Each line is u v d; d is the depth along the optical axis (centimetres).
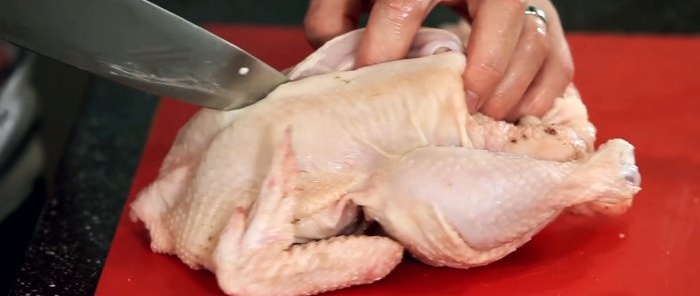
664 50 105
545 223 79
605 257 83
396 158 79
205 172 79
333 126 80
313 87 81
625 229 85
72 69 108
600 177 78
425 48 83
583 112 88
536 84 87
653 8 119
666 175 90
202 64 76
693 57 104
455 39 84
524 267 82
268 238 76
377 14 81
